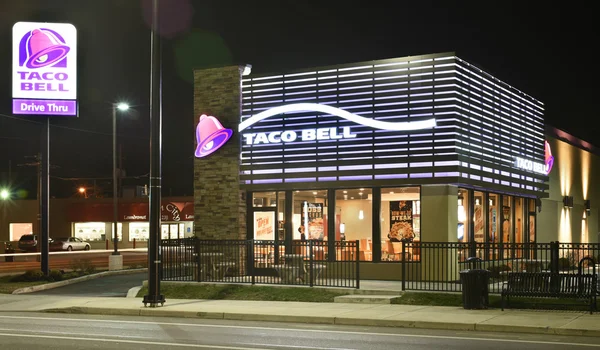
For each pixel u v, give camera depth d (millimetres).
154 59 19359
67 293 24125
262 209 26750
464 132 24422
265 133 26453
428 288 20797
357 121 24922
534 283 17375
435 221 23688
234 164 26891
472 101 25188
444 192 23672
